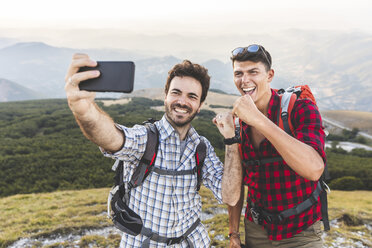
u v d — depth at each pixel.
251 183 2.23
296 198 2.06
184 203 1.95
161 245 1.89
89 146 47.16
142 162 1.87
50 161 33.50
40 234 7.02
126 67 1.21
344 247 6.32
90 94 1.27
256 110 1.55
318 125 1.78
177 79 1.90
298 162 1.52
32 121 76.06
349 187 25.25
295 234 2.12
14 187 24.59
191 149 2.00
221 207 9.91
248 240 2.45
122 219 1.89
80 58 1.21
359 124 115.00
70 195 13.96
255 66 1.96
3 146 45.78
